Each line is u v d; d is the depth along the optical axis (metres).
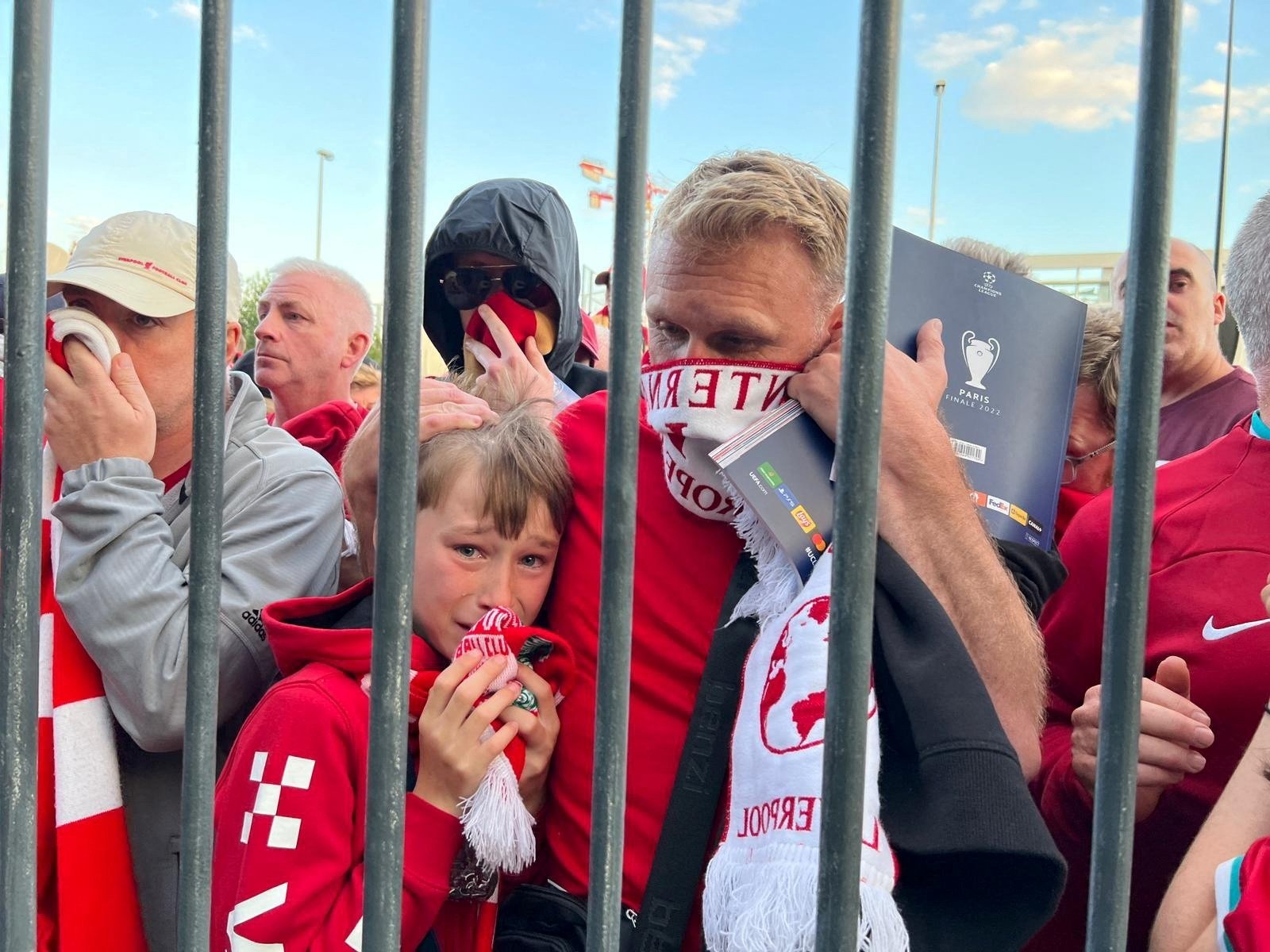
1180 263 2.69
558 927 1.34
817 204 1.38
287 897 1.23
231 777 1.33
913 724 1.15
